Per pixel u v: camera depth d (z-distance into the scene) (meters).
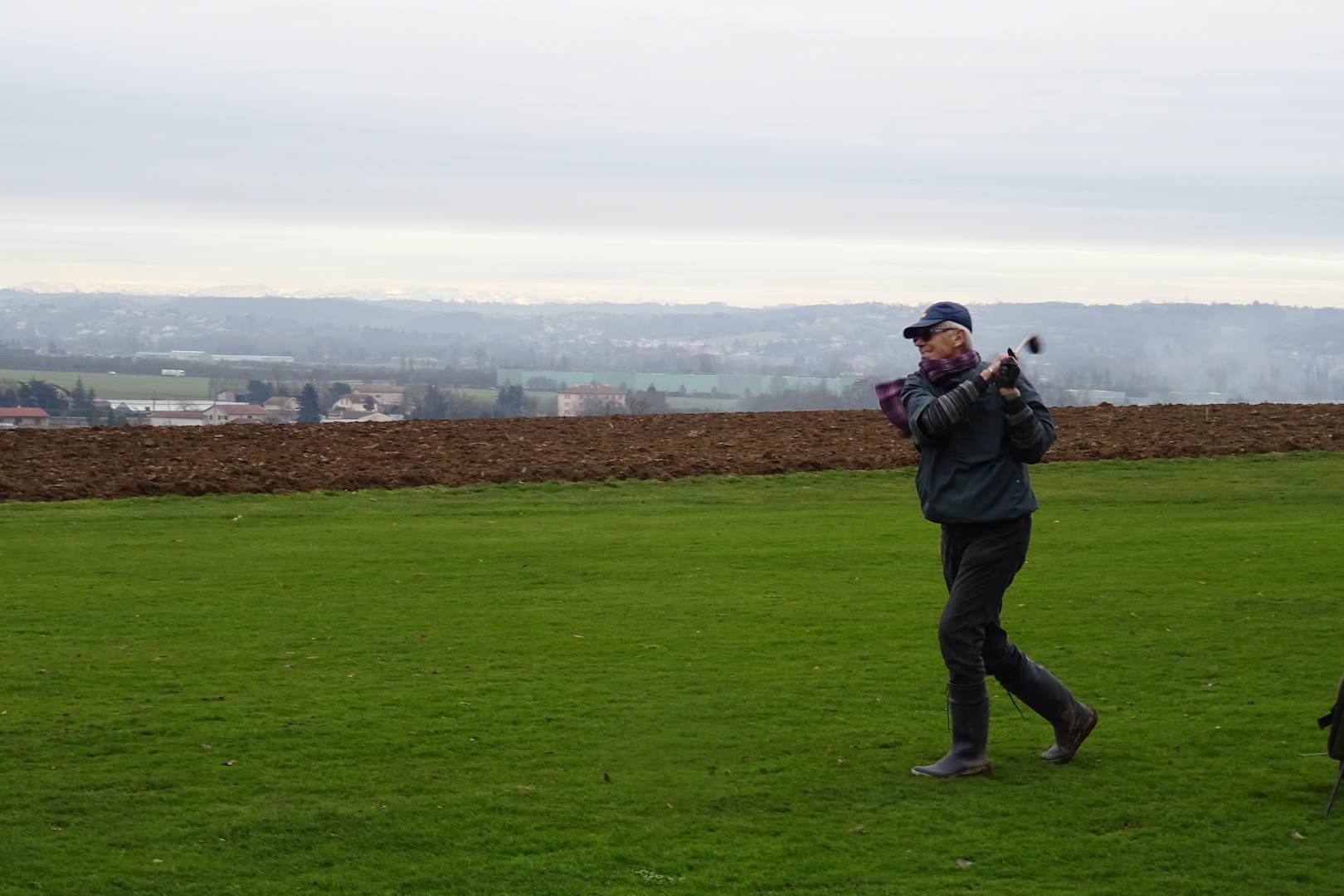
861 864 5.04
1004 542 6.00
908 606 10.24
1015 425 5.83
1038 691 6.21
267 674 8.07
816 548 13.15
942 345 6.19
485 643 8.94
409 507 16.42
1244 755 6.33
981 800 5.74
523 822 5.50
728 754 6.43
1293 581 10.92
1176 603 10.06
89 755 6.41
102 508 16.11
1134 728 6.80
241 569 11.99
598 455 20.72
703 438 23.02
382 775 6.11
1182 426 23.19
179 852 5.18
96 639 9.05
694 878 4.92
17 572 11.82
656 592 10.90
